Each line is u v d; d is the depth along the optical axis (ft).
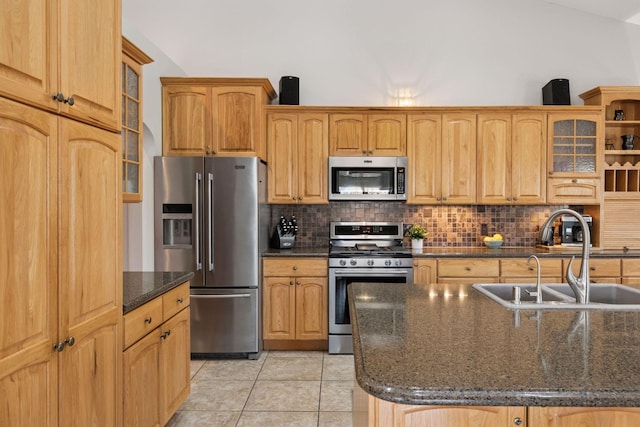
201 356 12.57
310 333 12.98
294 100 13.93
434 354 3.95
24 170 4.13
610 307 5.79
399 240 14.67
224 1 14.85
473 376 3.43
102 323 5.53
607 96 13.53
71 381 4.86
